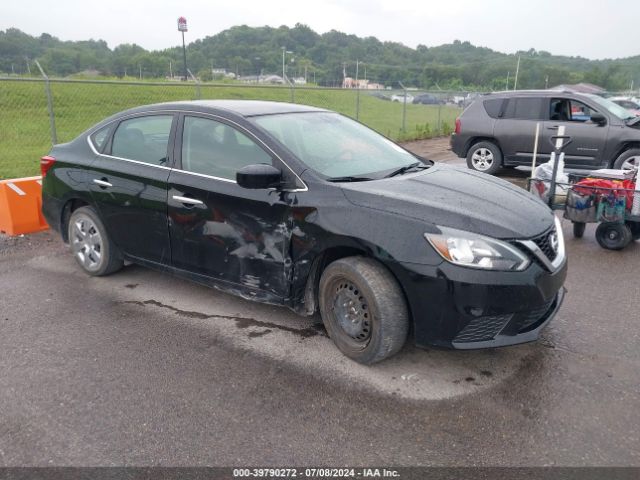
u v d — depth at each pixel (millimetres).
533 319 3342
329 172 3768
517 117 10625
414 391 3266
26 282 5059
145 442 2832
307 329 4078
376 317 3334
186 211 4156
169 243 4371
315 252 3545
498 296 3102
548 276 3279
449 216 3217
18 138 15039
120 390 3297
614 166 9859
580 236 6668
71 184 4980
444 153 14680
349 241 3369
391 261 3223
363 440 2836
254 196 3787
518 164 10805
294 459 2697
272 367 3549
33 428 2949
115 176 4633
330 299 3637
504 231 3186
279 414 3049
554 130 10234
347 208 3428
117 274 5242
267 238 3770
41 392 3279
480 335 3221
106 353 3742
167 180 4262
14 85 20672
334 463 2670
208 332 4051
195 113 4285
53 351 3771
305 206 3568
